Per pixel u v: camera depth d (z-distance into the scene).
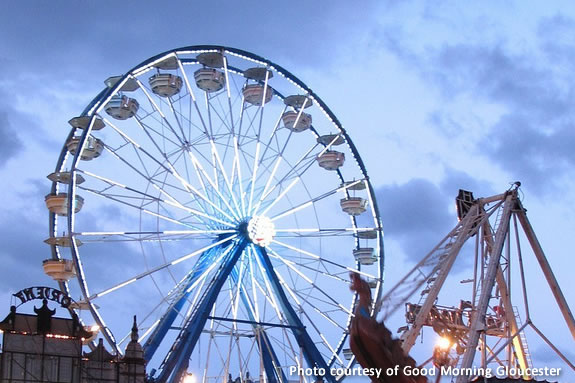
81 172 83.38
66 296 77.75
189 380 88.38
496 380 75.88
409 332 77.50
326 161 99.06
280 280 90.75
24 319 75.62
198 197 86.69
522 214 81.50
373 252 99.62
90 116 85.56
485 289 76.88
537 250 81.38
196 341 83.38
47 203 92.31
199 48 92.12
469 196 85.25
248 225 88.06
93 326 82.81
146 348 83.38
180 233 85.44
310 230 92.69
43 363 75.12
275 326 86.88
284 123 98.19
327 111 98.75
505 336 83.06
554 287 80.94
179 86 88.25
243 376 90.44
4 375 73.19
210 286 85.81
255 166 90.44
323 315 91.75
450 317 80.19
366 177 100.00
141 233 83.94
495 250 78.81
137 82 88.75
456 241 81.25
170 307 85.19
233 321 84.88
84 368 76.88
